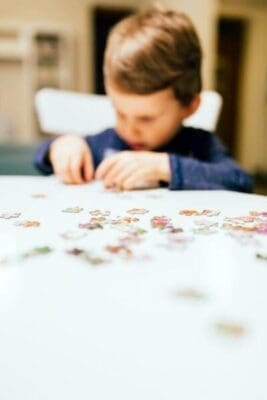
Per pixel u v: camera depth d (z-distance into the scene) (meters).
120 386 0.26
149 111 0.83
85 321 0.34
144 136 0.88
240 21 6.36
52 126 1.39
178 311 0.35
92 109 1.40
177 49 0.83
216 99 1.30
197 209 0.64
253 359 0.29
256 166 6.65
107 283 0.40
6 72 5.46
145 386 0.26
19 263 0.44
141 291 0.39
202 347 0.30
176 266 0.44
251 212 0.62
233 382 0.26
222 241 0.50
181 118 0.90
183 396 0.25
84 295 0.38
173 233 0.53
